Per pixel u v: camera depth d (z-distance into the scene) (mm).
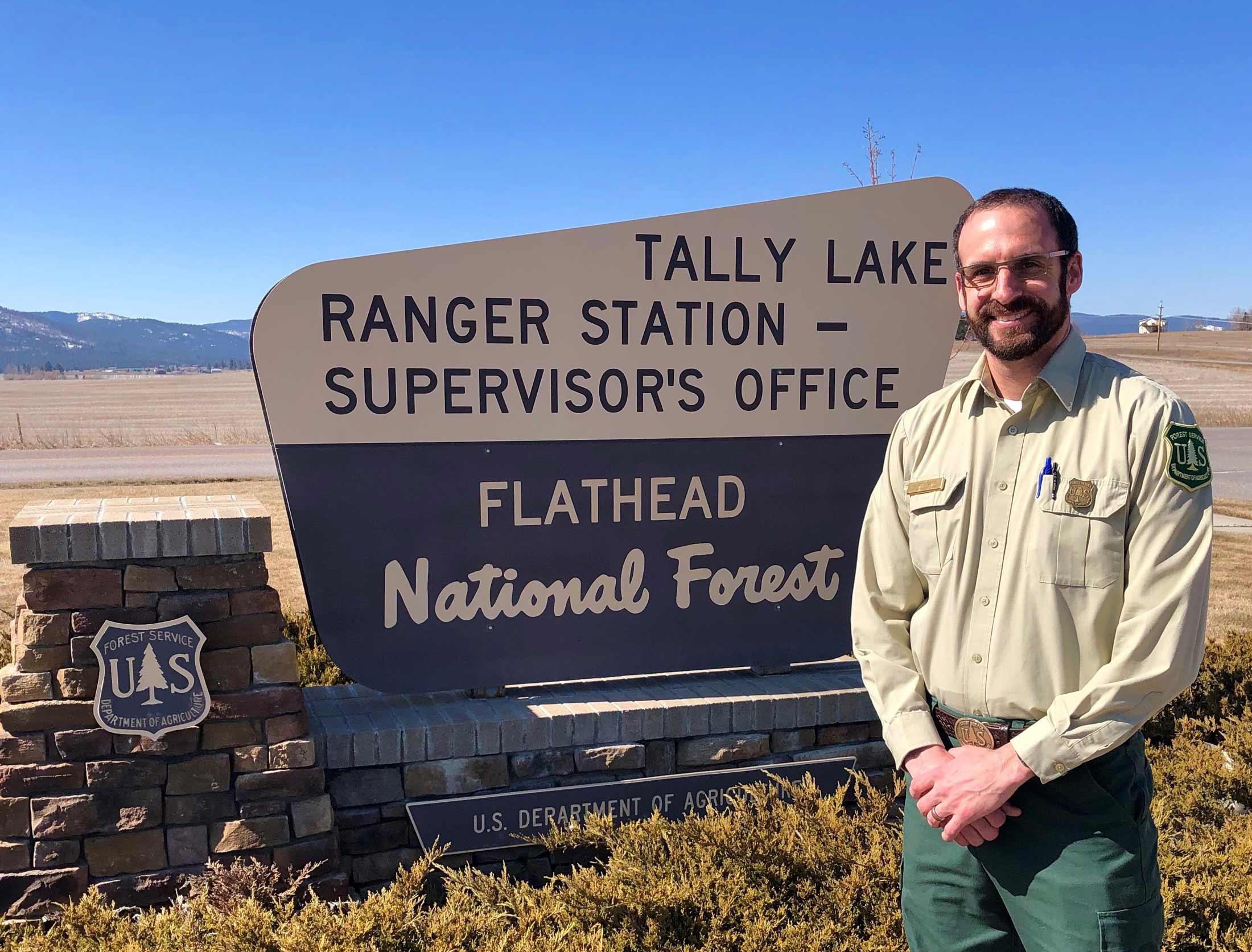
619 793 3898
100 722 3270
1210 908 2984
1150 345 89875
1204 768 4027
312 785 3488
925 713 2174
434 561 3969
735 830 3324
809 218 4270
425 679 3998
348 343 3812
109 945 2801
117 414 44281
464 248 3893
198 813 3393
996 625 2029
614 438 4133
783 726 4160
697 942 2926
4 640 5016
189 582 3340
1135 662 1844
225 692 3396
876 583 2348
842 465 4414
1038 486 1987
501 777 3846
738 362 4250
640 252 4094
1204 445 1884
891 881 3119
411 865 3760
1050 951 1990
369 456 3869
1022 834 2016
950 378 27797
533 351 4004
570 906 3031
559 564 4113
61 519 3287
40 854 3275
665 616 4262
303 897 3457
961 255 2115
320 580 3863
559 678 4152
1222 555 10242
